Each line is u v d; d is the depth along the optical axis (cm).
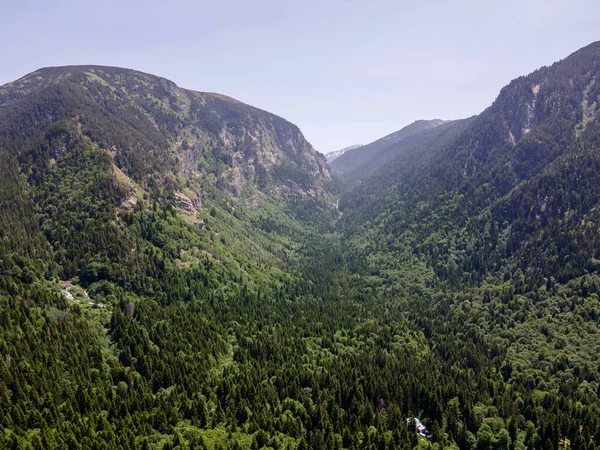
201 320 18700
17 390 12038
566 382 15962
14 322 14462
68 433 11225
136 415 12488
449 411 14325
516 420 13638
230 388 14312
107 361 14800
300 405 14125
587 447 12812
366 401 14700
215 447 11494
